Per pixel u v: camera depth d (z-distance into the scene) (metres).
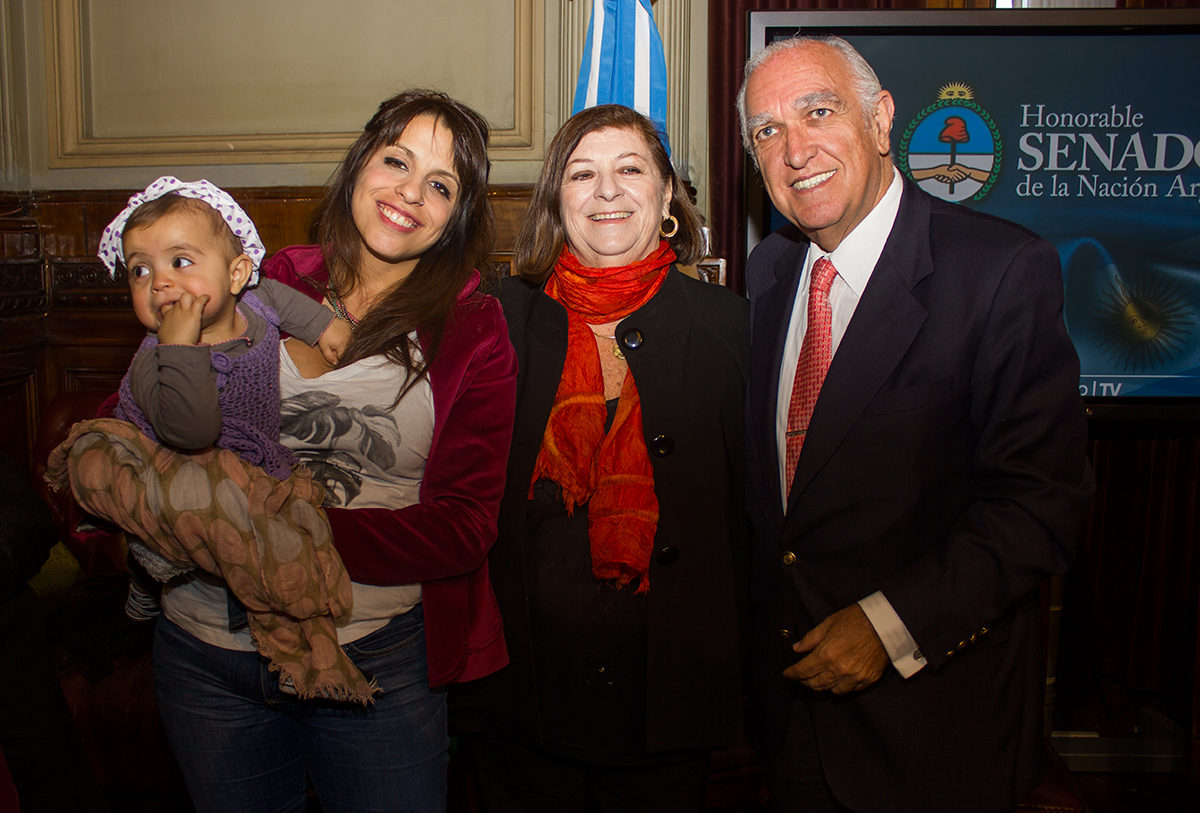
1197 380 2.62
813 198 1.41
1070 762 2.87
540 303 1.70
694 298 1.70
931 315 1.37
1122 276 2.60
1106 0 3.04
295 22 3.40
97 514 1.26
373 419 1.36
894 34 2.53
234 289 1.29
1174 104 2.54
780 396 1.55
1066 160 2.57
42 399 3.48
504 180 3.38
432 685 1.41
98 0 3.46
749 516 1.60
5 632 1.57
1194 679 2.67
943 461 1.38
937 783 1.38
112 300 3.45
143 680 2.30
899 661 1.33
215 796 1.41
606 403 1.62
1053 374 1.30
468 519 1.38
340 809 1.45
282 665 1.27
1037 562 1.27
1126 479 3.19
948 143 2.57
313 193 3.37
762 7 3.21
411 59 3.38
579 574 1.56
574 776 1.66
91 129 3.51
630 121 1.63
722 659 1.57
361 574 1.32
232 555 1.22
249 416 1.28
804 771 1.53
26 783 1.61
